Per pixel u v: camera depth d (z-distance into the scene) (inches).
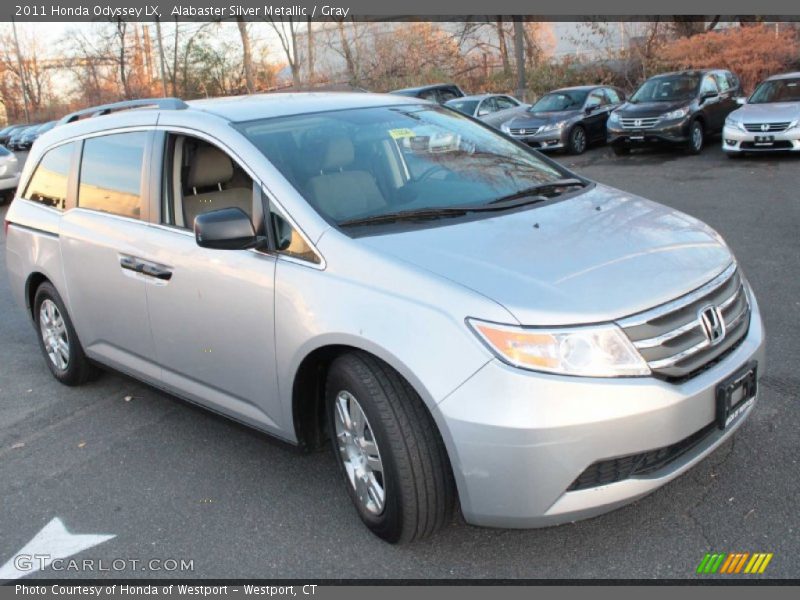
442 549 123.7
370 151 150.6
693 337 113.7
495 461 105.5
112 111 191.3
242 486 148.8
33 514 145.8
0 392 210.1
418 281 114.0
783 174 454.3
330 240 126.3
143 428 179.3
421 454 113.7
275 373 133.0
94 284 174.6
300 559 125.0
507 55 1176.2
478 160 160.9
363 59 1316.4
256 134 146.7
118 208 169.9
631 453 106.7
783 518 122.7
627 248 122.9
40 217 195.5
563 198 147.3
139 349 167.9
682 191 437.4
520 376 104.2
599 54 1051.9
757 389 126.0
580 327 105.9
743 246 295.1
